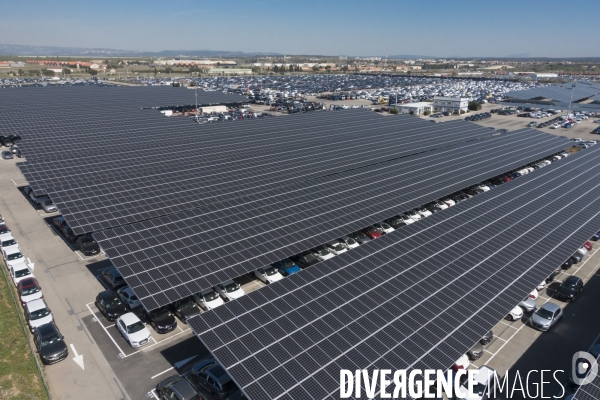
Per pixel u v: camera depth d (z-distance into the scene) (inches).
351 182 1979.6
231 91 7322.8
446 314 994.1
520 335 1204.5
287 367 807.7
